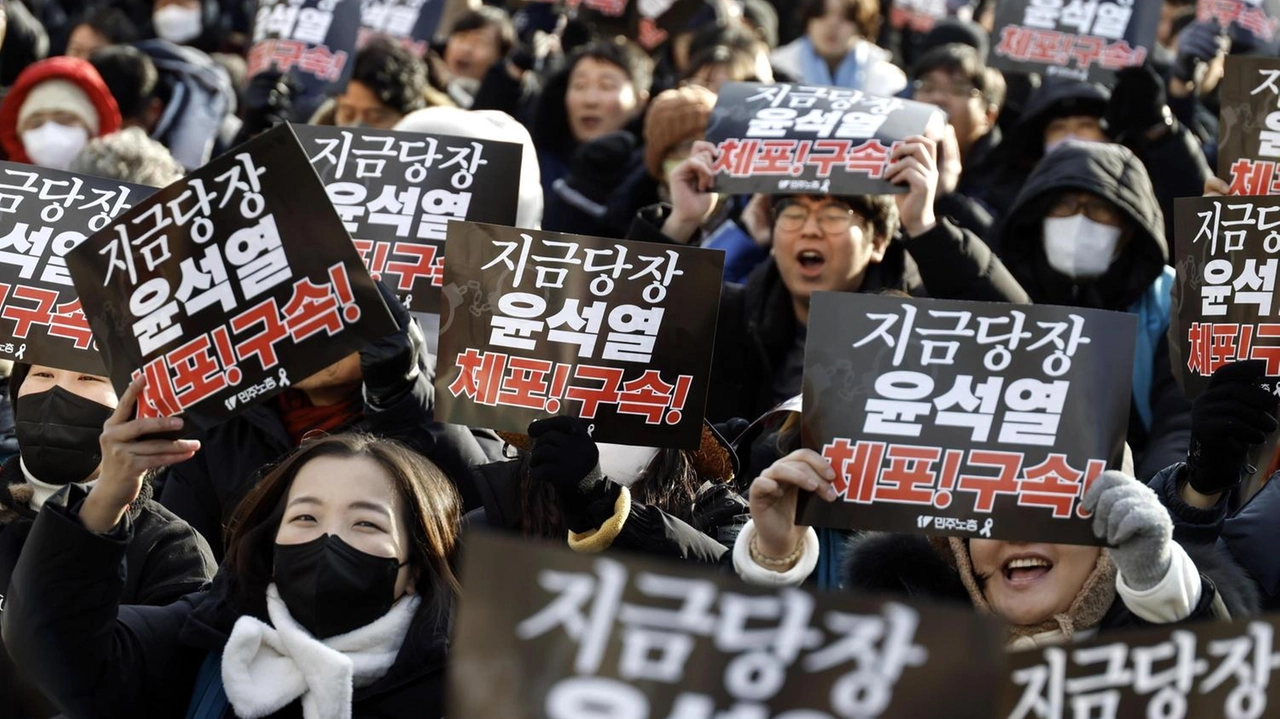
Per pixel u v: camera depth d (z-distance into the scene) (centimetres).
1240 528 432
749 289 559
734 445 450
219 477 476
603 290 398
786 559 358
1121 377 351
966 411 350
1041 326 352
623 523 369
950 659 250
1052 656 276
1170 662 275
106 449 347
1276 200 439
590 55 758
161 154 548
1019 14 658
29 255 427
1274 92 516
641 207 681
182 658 372
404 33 763
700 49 772
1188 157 677
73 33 916
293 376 358
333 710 349
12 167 436
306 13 685
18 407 427
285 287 358
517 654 253
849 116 527
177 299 361
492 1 1004
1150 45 648
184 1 959
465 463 443
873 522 348
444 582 364
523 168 553
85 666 347
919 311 354
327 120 708
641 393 395
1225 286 442
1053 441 348
